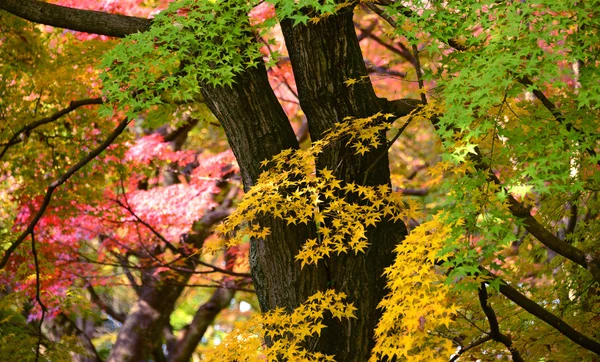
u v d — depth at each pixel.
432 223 5.98
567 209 8.95
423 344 6.48
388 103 7.44
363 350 7.28
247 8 6.62
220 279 16.08
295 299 7.35
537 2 5.37
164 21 6.67
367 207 6.73
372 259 7.36
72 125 11.24
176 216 13.35
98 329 20.94
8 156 11.17
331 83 7.17
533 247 8.98
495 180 5.88
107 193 13.09
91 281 13.96
